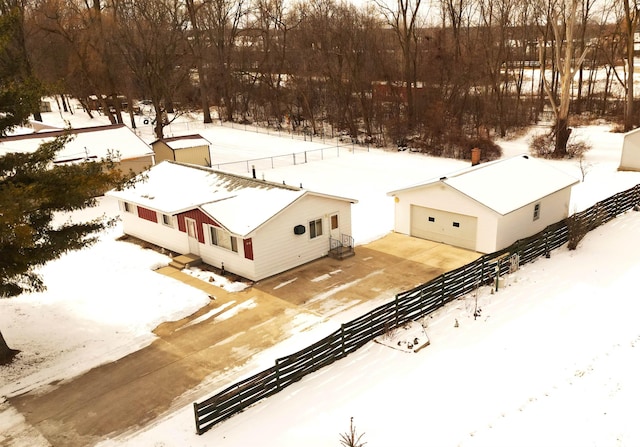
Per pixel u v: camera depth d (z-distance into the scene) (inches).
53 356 573.3
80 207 553.9
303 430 432.1
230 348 573.6
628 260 767.7
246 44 2453.2
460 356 532.1
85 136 1338.6
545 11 1814.7
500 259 716.7
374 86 1950.1
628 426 416.2
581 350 534.6
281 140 1991.9
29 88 517.0
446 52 1872.5
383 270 771.4
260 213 750.5
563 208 946.1
